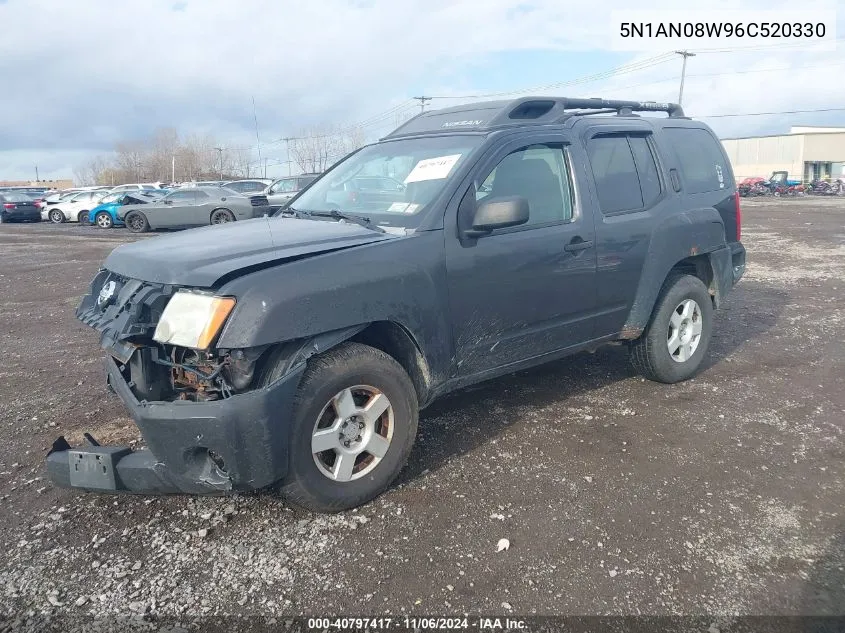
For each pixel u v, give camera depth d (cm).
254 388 304
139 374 311
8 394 520
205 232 392
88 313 366
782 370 565
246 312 293
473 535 317
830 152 5950
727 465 388
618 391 514
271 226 394
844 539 314
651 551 304
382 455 346
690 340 535
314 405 316
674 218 504
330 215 411
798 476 375
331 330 316
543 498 351
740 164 6562
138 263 336
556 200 434
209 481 300
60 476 328
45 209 2869
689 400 495
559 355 454
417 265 354
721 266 556
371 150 477
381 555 302
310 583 283
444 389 385
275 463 304
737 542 311
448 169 392
